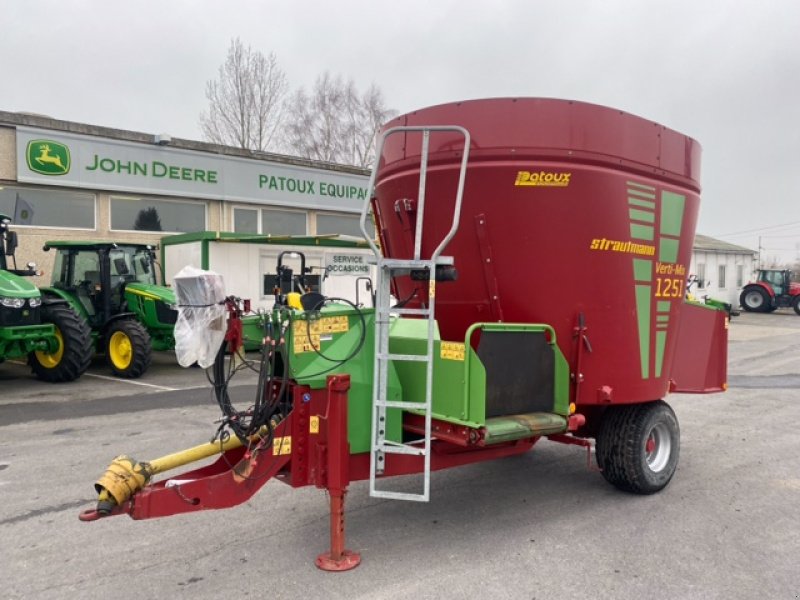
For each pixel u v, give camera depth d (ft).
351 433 12.69
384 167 15.79
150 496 11.44
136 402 29.12
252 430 12.51
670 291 16.49
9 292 31.30
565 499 16.67
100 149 47.62
